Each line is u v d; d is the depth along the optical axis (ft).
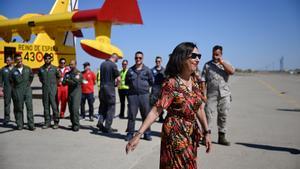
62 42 62.13
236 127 26.99
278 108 40.73
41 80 26.76
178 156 9.11
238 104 45.52
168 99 9.09
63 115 32.76
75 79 25.34
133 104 21.99
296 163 16.51
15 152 18.74
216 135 23.75
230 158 17.42
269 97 57.26
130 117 22.13
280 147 19.94
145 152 18.79
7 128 26.86
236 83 114.01
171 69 9.33
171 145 9.18
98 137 23.35
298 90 76.54
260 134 23.99
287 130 25.61
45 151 19.03
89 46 37.58
